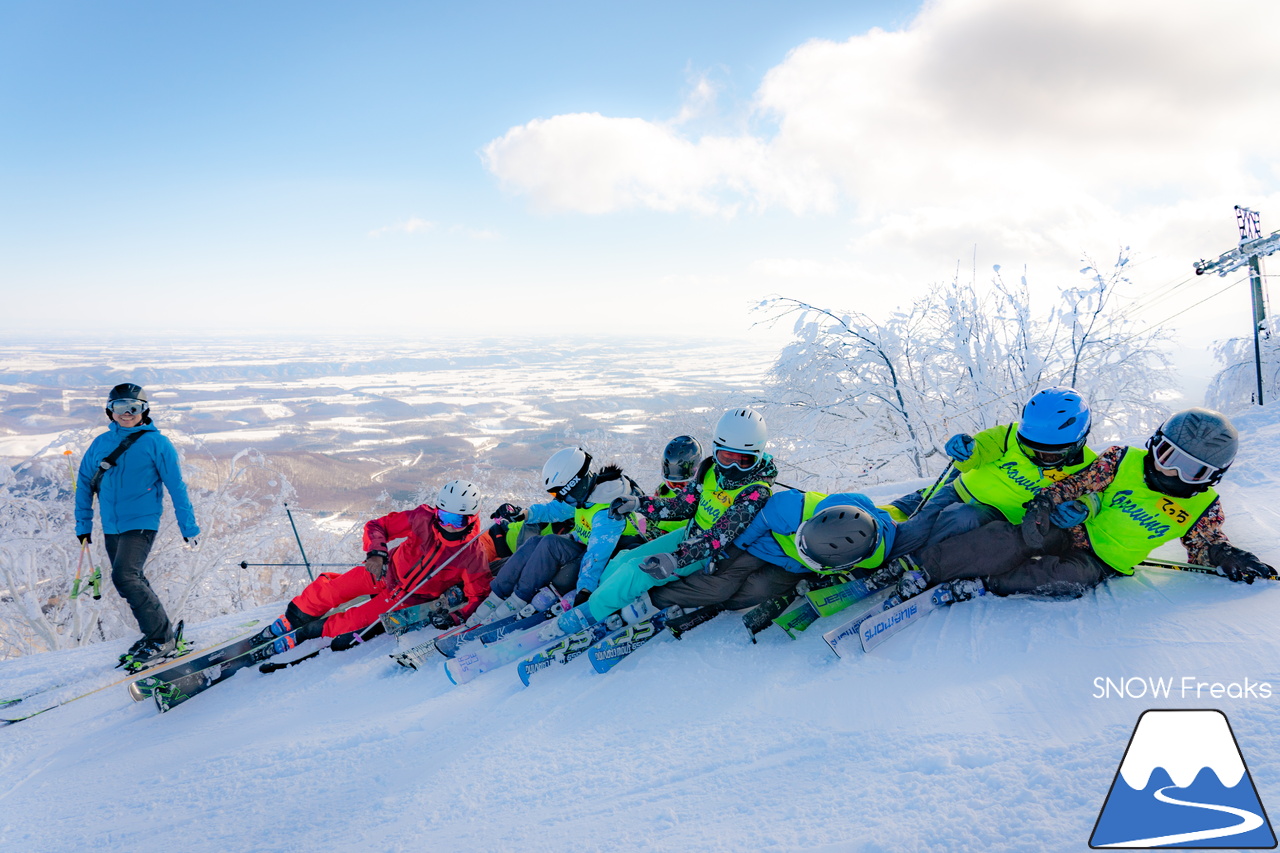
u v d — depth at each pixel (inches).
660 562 127.7
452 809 95.7
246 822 102.3
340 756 117.4
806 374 481.7
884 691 103.3
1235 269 360.2
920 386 474.0
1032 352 439.8
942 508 140.2
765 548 134.4
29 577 461.7
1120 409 446.6
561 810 90.5
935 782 79.9
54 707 158.4
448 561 171.3
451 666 139.3
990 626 116.3
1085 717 86.4
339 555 690.2
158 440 185.0
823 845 73.5
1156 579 124.0
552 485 161.6
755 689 112.6
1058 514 119.6
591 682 127.5
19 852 104.4
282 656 170.9
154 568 494.6
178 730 140.6
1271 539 135.8
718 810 84.0
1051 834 67.7
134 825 106.8
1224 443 109.9
